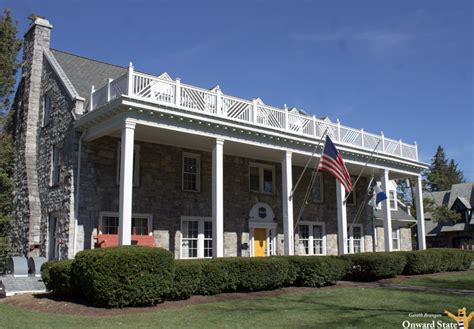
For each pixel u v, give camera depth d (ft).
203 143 64.03
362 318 31.94
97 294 35.60
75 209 54.80
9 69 77.30
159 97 52.65
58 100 63.67
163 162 64.03
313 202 84.74
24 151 68.49
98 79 69.87
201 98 56.24
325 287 53.31
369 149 79.77
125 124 48.88
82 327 27.63
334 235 87.45
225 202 70.33
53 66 66.85
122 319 31.07
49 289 44.45
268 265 48.32
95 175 57.36
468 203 152.97
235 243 70.49
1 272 66.39
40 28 72.54
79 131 56.90
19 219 66.39
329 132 72.95
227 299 41.98
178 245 63.46
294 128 67.92
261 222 74.54
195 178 68.18
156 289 37.32
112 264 35.73
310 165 81.97
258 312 34.45
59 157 61.11
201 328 27.84
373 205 78.23
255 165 76.18
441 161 280.10
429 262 71.20
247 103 61.41
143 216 60.54
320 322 30.37
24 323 28.96
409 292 47.62
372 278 61.57
